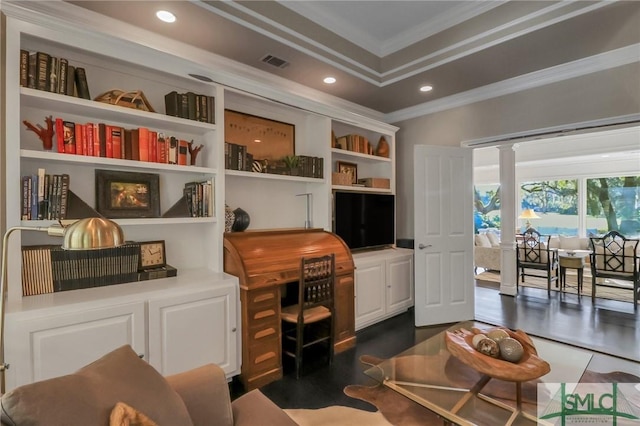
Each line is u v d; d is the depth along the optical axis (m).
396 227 4.69
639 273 4.33
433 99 4.11
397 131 4.62
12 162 1.78
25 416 0.78
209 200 2.61
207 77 2.54
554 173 8.48
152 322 2.06
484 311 4.18
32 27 1.83
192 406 1.22
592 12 2.37
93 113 2.22
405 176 4.57
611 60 2.96
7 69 1.76
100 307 1.87
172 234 2.67
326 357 2.93
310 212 3.65
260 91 2.88
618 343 3.15
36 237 2.09
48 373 1.71
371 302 3.62
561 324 3.69
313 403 2.23
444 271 3.85
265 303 2.54
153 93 2.59
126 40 2.11
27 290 1.90
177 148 2.49
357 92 3.86
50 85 1.92
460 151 3.95
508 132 3.63
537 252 5.14
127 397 0.99
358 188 3.91
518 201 9.20
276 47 2.84
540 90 3.41
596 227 8.02
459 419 1.66
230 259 2.58
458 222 3.95
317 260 2.71
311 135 3.65
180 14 2.38
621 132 6.21
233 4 2.43
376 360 2.88
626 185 7.61
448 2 2.73
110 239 1.07
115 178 2.37
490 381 1.97
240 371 2.47
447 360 2.23
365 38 3.27
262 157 3.28
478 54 2.96
